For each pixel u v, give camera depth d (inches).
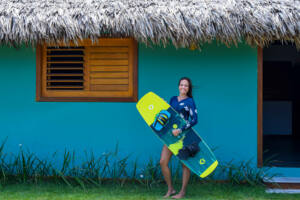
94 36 170.4
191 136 160.7
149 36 167.6
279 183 186.4
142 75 193.9
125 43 195.6
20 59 196.7
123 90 196.2
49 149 196.2
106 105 194.5
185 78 160.7
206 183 184.1
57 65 198.8
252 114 191.3
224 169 186.5
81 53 198.1
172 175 190.4
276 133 384.2
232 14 167.5
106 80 196.9
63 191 170.1
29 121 196.2
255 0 173.8
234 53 191.8
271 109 383.9
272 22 164.9
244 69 191.3
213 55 192.4
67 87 197.3
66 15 169.5
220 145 191.8
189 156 159.9
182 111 158.9
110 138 194.9
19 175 185.2
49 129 196.2
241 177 186.9
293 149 291.7
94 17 168.7
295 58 387.5
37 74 196.1
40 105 196.2
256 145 190.9
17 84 196.7
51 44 178.5
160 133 161.9
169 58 193.6
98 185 178.4
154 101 165.3
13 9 173.3
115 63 196.2
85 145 195.3
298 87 385.1
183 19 167.5
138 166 193.8
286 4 171.2
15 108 196.7
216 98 192.2
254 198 161.2
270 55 390.9
